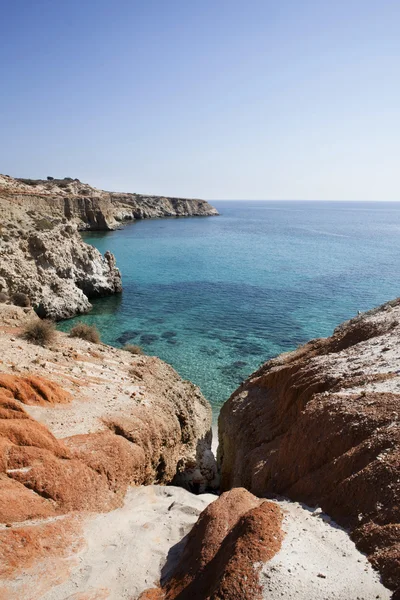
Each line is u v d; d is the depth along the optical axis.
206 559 8.97
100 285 54.69
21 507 11.02
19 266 43.44
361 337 21.12
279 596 6.88
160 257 87.62
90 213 124.00
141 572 10.01
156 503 13.94
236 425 20.88
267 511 9.24
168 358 35.78
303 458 12.70
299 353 23.92
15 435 12.88
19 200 84.62
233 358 36.09
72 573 9.80
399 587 6.71
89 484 12.88
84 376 19.83
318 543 8.42
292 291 59.59
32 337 22.52
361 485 9.49
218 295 57.16
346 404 13.04
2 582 9.05
